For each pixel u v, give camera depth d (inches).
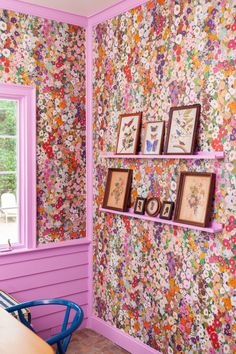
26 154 135.4
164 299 118.5
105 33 139.7
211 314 104.3
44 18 137.6
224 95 100.2
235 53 97.3
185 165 110.9
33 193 136.9
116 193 133.9
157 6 119.0
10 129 136.3
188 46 109.6
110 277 140.3
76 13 142.2
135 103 128.3
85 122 149.3
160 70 118.6
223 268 100.7
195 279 108.3
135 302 129.4
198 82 107.0
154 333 122.4
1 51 129.7
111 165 139.0
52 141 141.4
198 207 104.6
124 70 132.3
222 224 100.7
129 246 131.3
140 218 123.3
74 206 147.6
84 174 149.6
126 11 130.1
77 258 147.6
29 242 136.5
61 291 143.9
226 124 99.8
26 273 135.9
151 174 122.3
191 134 106.7
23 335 68.8
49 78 139.6
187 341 111.4
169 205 113.9
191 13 108.4
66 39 142.9
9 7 130.2
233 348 99.0
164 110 117.8
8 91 131.1
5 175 135.9
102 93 142.3
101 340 139.6
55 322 141.7
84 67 148.1
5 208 136.2
